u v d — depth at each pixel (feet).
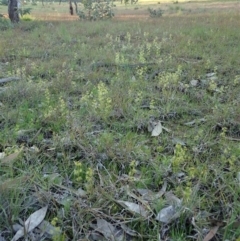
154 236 6.68
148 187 8.17
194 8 57.77
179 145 8.78
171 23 31.37
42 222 7.06
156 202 7.37
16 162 8.81
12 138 10.02
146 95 13.00
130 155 9.09
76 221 7.01
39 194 7.52
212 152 9.37
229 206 7.27
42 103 12.28
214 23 29.96
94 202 7.51
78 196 7.66
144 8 67.36
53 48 21.33
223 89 13.52
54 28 30.22
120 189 7.79
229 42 21.83
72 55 19.42
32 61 18.21
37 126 10.82
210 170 8.55
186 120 11.32
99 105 11.48
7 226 6.88
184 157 8.85
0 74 15.92
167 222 6.93
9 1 38.01
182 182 8.16
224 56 18.22
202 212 7.22
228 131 10.54
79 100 12.80
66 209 7.21
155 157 9.22
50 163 9.07
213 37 23.02
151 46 20.76
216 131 10.67
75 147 9.55
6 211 7.07
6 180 7.75
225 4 63.62
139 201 7.43
